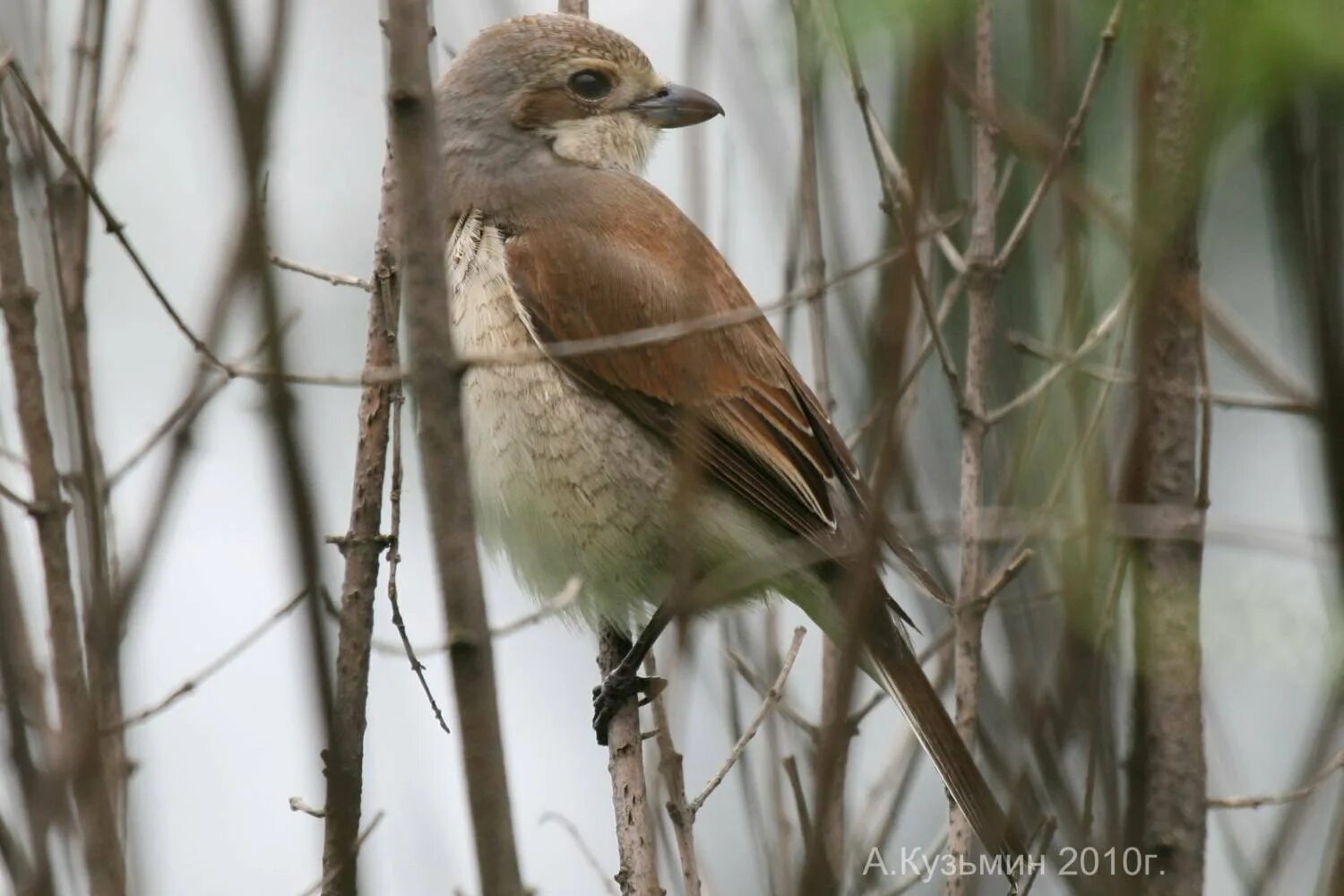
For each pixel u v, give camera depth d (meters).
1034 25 6.93
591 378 8.73
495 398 8.73
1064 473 6.61
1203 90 5.04
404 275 4.93
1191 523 6.43
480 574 4.89
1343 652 5.29
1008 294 8.46
